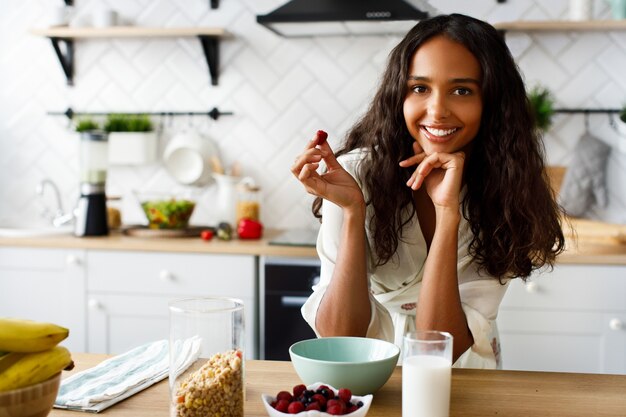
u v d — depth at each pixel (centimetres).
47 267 292
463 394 124
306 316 157
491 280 158
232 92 338
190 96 340
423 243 165
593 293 264
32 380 98
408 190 162
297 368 122
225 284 280
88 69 345
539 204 158
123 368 134
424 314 144
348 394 106
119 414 114
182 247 280
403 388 109
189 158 337
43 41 347
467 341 148
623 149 307
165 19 339
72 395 118
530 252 162
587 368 266
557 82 320
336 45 330
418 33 149
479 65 147
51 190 352
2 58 350
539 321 266
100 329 289
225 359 105
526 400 121
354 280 148
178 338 105
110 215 323
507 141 154
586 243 277
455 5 323
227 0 335
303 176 145
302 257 275
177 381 104
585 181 312
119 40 342
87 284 289
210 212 345
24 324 100
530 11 320
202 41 325
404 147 160
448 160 144
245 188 314
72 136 349
